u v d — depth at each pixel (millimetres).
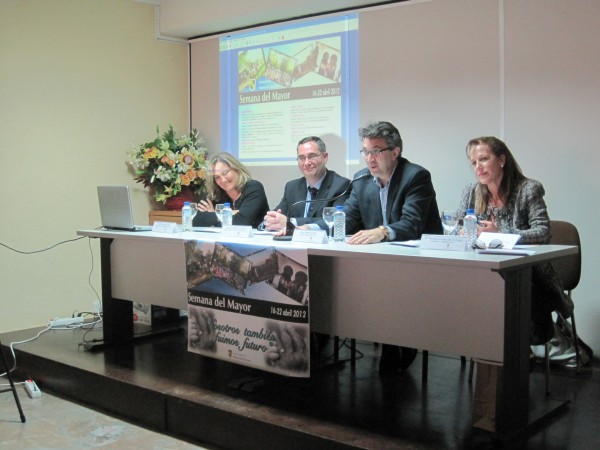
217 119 5195
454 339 2291
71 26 4605
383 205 3066
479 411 2293
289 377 2990
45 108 4480
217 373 3068
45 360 3381
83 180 4711
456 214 2812
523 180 2945
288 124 4770
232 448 2545
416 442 2209
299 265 2525
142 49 5043
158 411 2803
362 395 2734
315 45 4594
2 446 2629
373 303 2504
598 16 3410
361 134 3008
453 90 3957
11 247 4332
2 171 4273
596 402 2709
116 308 3629
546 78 3598
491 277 2188
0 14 4230
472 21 3855
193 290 2928
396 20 4184
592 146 3463
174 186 4918
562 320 3408
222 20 4762
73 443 2658
